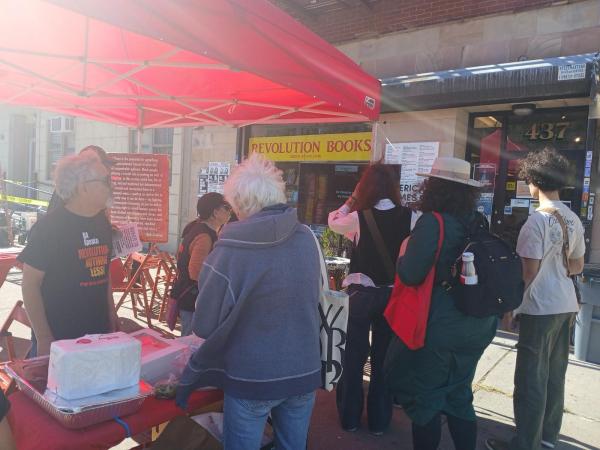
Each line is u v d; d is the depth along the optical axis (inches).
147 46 138.2
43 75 162.2
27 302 85.3
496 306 86.4
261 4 104.3
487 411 141.9
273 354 68.9
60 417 63.3
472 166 253.8
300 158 313.9
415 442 96.4
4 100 194.9
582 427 134.0
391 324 97.8
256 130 337.7
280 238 70.1
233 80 161.5
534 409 108.7
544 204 110.3
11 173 569.9
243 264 67.9
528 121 238.1
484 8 240.4
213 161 362.6
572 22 218.1
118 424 66.5
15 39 132.6
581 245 110.8
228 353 70.2
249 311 69.0
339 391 132.4
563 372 119.1
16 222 393.7
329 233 227.9
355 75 140.2
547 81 204.1
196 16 89.2
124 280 226.4
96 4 73.4
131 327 207.5
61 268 87.4
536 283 107.2
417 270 89.8
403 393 96.7
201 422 87.7
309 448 119.0
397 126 263.3
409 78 244.1
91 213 92.2
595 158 205.0
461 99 229.0
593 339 179.5
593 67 190.4
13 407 68.8
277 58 109.7
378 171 119.0
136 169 211.3
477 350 93.2
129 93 188.4
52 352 66.5
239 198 72.9
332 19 292.8
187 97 171.2
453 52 250.2
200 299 70.2
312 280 73.1
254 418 70.2
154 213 211.8
